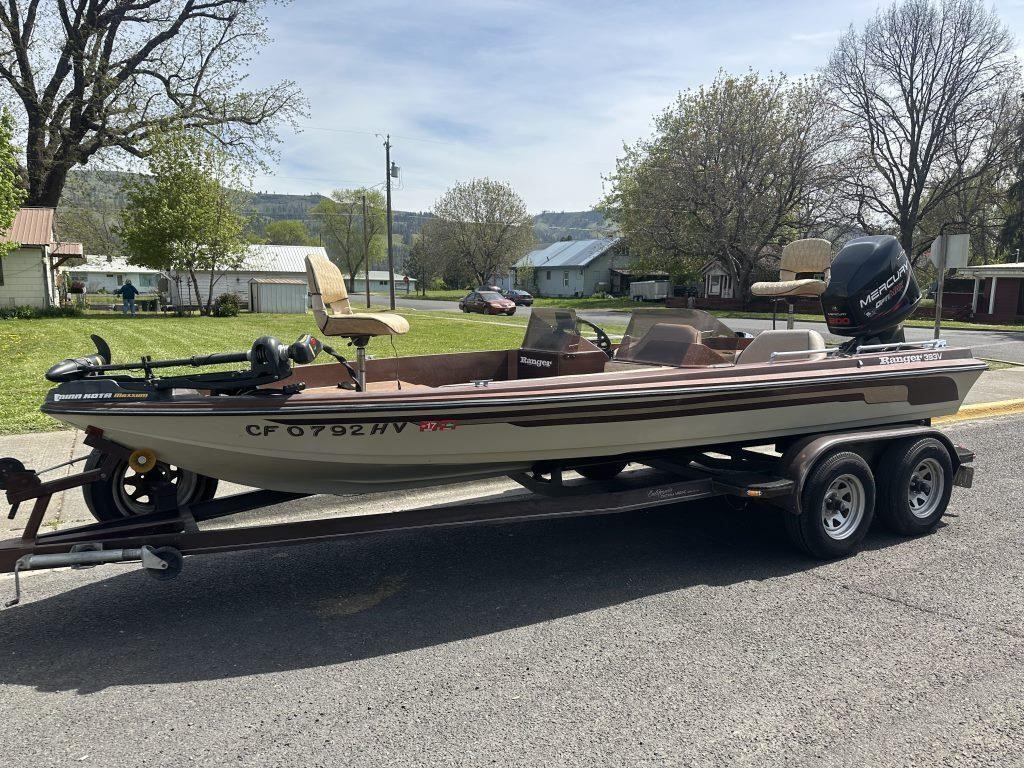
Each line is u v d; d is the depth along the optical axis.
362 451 4.23
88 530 4.08
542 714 3.19
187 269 29.80
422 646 3.84
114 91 30.98
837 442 5.00
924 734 3.04
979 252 44.56
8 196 19.88
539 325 6.12
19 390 10.58
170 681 3.50
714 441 5.04
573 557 5.15
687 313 5.77
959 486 6.24
